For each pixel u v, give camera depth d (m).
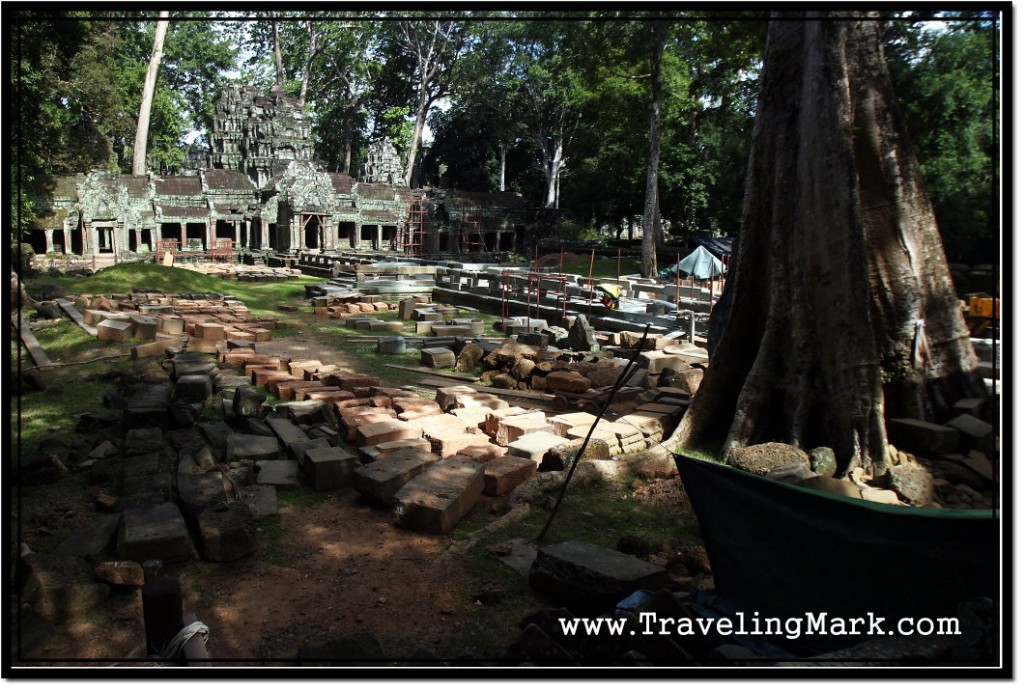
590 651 5.21
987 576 5.41
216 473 8.59
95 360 15.84
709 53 22.94
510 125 55.84
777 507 6.13
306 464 9.32
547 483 8.90
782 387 9.94
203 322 18.81
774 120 10.55
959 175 16.84
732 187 37.84
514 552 7.35
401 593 6.58
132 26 45.84
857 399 9.17
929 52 15.87
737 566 6.18
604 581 6.13
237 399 11.65
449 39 52.75
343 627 6.03
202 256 45.09
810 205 9.66
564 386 13.95
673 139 42.88
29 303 20.31
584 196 48.84
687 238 43.00
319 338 20.00
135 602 6.34
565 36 36.44
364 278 33.81
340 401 12.34
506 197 56.44
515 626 6.05
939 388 9.97
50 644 5.70
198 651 5.17
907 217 9.95
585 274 39.22
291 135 51.25
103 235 43.91
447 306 27.38
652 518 8.39
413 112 60.22
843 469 9.05
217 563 7.02
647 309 21.36
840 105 9.46
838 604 5.73
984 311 12.19
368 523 8.12
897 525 5.71
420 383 15.05
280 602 6.40
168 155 57.88
